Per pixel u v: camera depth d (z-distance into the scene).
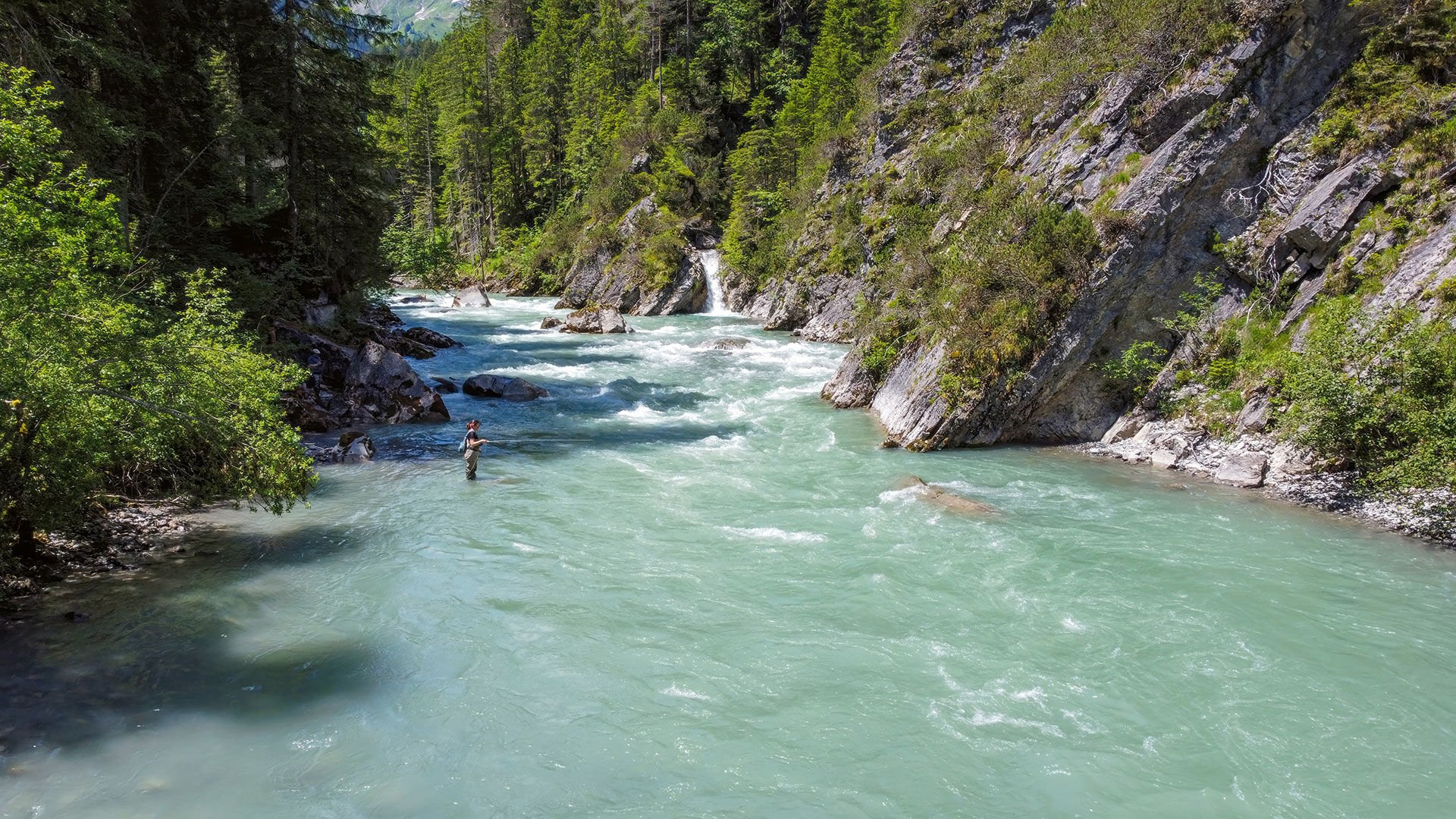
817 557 12.31
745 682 8.84
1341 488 14.91
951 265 21.94
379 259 36.06
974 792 7.07
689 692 8.64
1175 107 18.98
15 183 9.74
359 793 6.91
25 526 10.65
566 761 7.45
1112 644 9.66
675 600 10.86
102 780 6.87
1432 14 17.33
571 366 30.86
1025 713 8.27
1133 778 7.28
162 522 13.23
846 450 18.91
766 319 48.09
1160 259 18.52
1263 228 18.27
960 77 39.09
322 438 19.64
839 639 9.80
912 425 19.38
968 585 11.34
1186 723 8.10
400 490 15.68
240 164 27.78
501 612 10.45
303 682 8.66
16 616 9.71
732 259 55.44
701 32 78.38
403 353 32.12
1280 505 14.73
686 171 62.81
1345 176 17.25
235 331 18.67
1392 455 14.37
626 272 55.81
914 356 21.47
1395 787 7.17
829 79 54.00
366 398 22.17
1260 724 8.09
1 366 8.84
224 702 8.20
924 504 14.83
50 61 17.42
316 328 28.39
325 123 30.52
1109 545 12.77
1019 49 34.97
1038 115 25.02
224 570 11.53
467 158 82.06
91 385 9.71
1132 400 19.17
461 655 9.34
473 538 13.10
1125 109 20.03
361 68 31.53
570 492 15.61
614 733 7.91
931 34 40.88
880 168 41.53
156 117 24.06
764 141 58.97
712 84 73.88
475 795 6.94
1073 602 10.77
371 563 11.96
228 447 11.41
